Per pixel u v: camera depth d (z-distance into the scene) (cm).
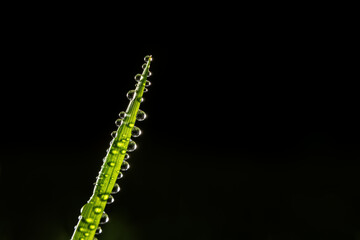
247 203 86
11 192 82
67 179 86
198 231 81
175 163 92
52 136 94
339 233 80
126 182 86
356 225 80
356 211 82
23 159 88
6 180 84
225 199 86
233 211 84
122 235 77
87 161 92
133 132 31
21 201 81
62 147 93
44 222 78
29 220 78
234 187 88
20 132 93
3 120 92
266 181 89
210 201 85
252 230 83
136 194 84
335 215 81
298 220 83
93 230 26
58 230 79
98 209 26
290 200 86
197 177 90
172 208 83
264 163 93
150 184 87
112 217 78
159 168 91
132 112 26
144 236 78
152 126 100
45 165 88
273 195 87
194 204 85
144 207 81
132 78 106
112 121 101
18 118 93
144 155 93
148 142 96
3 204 80
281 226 82
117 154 26
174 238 79
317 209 83
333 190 85
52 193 83
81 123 98
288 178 89
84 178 88
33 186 83
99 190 26
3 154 88
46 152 91
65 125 96
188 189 87
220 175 90
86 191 85
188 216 82
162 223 80
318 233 81
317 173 90
